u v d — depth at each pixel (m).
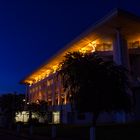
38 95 78.12
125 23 42.53
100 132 24.02
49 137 23.91
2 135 29.52
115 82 22.31
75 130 28.95
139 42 49.78
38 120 52.94
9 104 53.88
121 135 21.25
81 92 21.59
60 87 60.62
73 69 22.56
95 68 22.34
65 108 53.44
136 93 40.69
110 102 21.64
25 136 25.75
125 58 46.06
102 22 42.69
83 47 53.66
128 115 39.62
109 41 49.75
